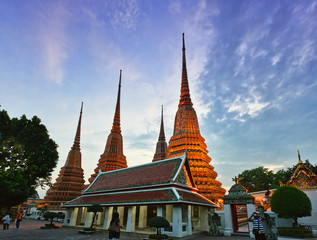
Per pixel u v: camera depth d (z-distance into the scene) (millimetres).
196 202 22203
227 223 23000
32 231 23797
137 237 20094
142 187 24391
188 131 44750
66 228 28828
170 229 19703
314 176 22750
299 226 19141
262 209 16562
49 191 65188
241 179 66625
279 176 59000
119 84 81875
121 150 65438
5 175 28422
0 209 33375
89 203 27344
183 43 63094
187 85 53969
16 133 30797
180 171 24391
